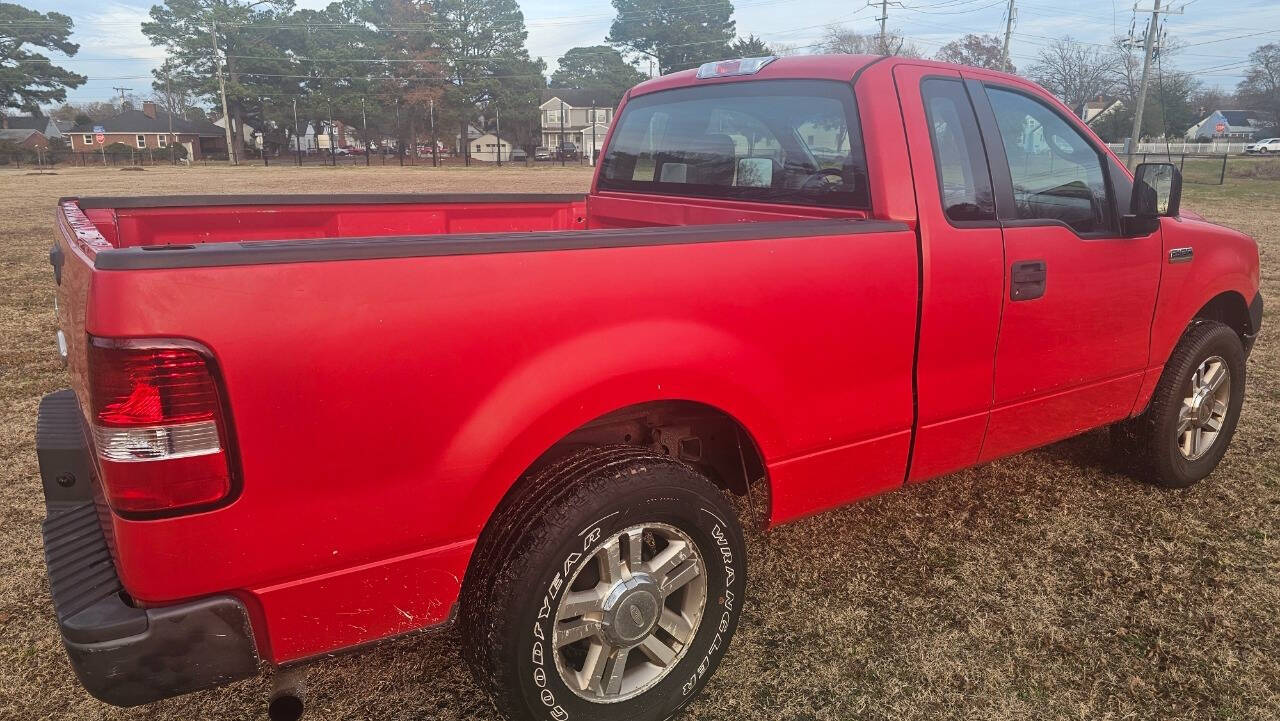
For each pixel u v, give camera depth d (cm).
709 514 233
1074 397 340
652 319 218
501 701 213
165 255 163
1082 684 268
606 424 254
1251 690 266
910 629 296
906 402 280
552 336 203
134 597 174
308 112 8300
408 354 185
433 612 205
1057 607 309
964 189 295
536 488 214
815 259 248
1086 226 340
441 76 8450
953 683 268
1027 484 415
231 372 168
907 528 370
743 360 237
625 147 414
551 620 210
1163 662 279
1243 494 405
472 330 192
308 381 175
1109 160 350
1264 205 2227
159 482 166
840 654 282
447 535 200
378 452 186
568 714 220
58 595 179
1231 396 414
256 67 8175
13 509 380
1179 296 370
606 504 210
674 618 240
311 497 181
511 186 3020
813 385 255
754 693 262
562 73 11288
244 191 2641
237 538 175
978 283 288
